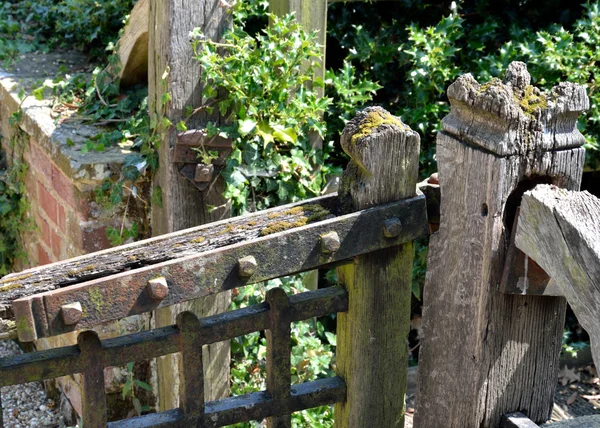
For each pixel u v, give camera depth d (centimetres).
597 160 452
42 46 519
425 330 270
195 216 351
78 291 228
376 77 455
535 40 446
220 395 375
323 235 249
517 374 258
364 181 253
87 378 245
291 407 276
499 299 246
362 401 283
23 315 224
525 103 231
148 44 358
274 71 354
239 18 342
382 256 268
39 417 426
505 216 246
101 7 487
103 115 404
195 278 240
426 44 421
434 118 434
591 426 249
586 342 465
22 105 419
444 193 253
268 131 354
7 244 492
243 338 379
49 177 402
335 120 425
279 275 249
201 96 339
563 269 218
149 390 391
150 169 361
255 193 374
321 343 422
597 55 434
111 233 365
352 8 466
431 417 274
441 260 259
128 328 376
